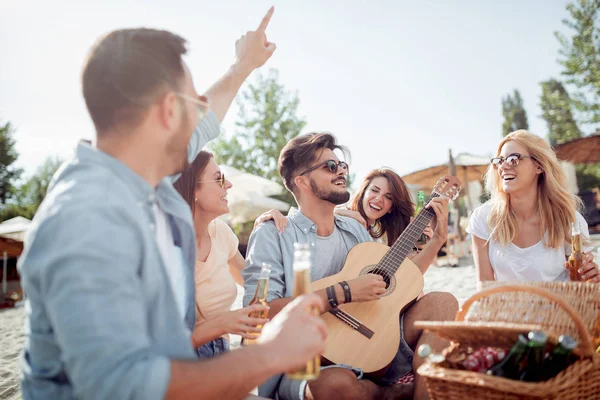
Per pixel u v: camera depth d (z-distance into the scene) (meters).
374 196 4.01
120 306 1.16
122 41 1.44
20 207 28.05
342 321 2.65
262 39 2.47
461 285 8.24
